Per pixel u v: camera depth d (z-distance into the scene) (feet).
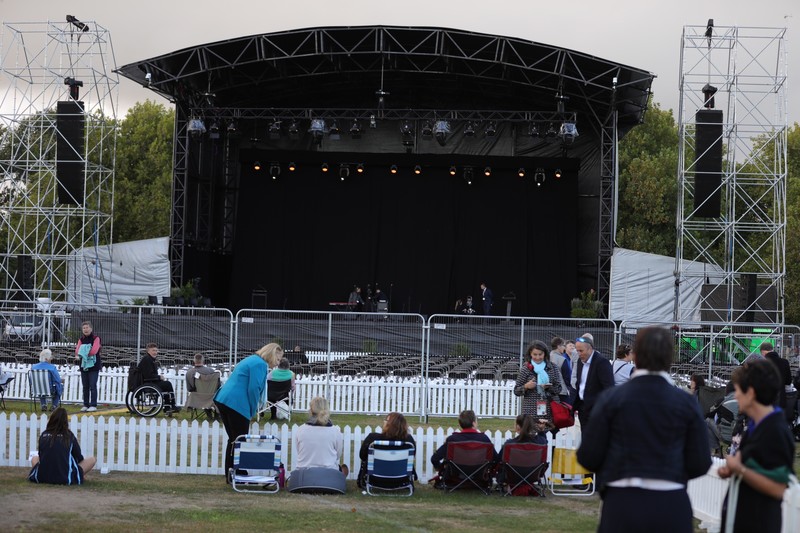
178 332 75.56
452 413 57.88
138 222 175.63
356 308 105.70
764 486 15.12
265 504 28.63
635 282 102.89
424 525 25.80
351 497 30.76
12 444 35.70
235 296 113.09
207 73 105.09
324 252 113.60
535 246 111.34
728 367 69.05
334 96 114.73
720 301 90.43
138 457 36.14
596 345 70.23
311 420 32.27
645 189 168.86
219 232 115.85
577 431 37.60
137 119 207.31
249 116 109.60
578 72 99.19
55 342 77.36
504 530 25.48
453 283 112.68
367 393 57.67
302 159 111.75
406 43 102.06
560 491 33.04
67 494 28.94
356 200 113.91
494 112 106.93
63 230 145.89
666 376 14.65
